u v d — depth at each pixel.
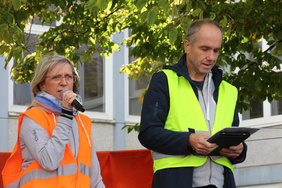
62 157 5.33
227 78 12.67
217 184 5.88
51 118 5.53
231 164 6.10
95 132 18.83
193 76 6.14
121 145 19.31
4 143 17.30
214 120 6.07
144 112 5.96
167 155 5.87
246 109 12.59
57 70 5.60
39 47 10.62
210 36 5.92
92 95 18.94
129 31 19.56
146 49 12.09
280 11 11.26
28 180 5.31
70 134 5.58
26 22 12.12
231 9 10.91
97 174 5.77
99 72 19.12
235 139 5.60
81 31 12.16
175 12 8.75
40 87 5.71
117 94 19.30
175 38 9.00
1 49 9.87
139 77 14.35
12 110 17.45
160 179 5.85
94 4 7.32
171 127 5.95
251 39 12.20
